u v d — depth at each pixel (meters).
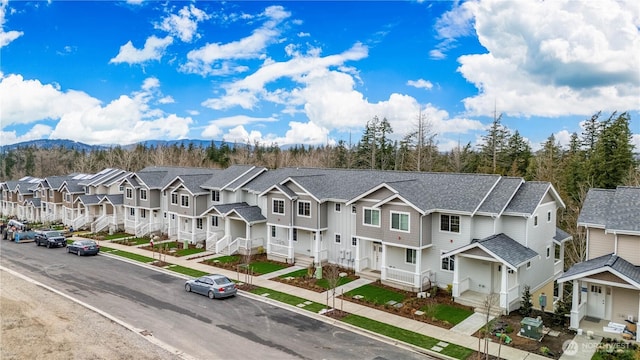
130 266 34.47
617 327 20.08
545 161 56.84
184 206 43.62
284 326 21.36
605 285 21.84
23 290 27.38
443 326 21.38
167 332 20.48
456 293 25.08
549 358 17.81
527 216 25.47
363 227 29.75
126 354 18.05
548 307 28.75
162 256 37.50
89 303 24.89
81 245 38.69
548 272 29.36
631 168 44.75
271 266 33.59
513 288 24.11
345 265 32.50
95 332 20.44
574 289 20.84
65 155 134.00
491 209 25.98
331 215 33.66
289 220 34.38
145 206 48.56
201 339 19.66
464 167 66.94
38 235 44.28
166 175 51.69
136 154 106.12
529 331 19.78
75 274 31.77
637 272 20.20
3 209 72.75
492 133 65.12
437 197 28.47
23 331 20.50
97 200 53.88
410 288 27.19
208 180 44.94
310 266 31.84
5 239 48.06
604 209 23.34
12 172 118.50
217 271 32.34
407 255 29.23
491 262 25.69
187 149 115.94
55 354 18.03
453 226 27.16
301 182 34.12
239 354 18.08
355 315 22.86
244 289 27.45
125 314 23.00
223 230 40.97
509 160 63.44
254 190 39.53
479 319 22.47
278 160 96.94
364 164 74.81
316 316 22.80
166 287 28.28
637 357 16.23
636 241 21.12
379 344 19.31
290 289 27.56
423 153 67.56
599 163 48.06
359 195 30.03
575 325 20.67
